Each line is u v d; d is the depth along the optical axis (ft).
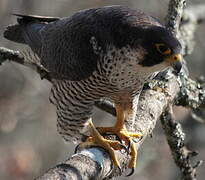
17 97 74.43
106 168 35.24
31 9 72.49
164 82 41.88
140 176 70.79
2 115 74.13
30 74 72.43
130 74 36.65
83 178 32.17
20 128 76.28
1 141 76.28
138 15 36.76
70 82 38.73
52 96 40.32
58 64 39.47
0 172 75.56
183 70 43.60
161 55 35.35
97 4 74.33
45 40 41.29
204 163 70.54
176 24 43.60
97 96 38.83
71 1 74.33
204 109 44.34
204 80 50.80
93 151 35.45
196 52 72.74
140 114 39.75
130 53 35.86
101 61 36.96
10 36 44.42
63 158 75.72
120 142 37.86
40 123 75.92
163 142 69.21
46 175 30.99
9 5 70.95
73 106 39.06
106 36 36.70
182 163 42.93
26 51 43.75
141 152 67.97
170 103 41.88
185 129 67.05
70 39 38.65
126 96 38.45
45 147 76.07
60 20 40.98
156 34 35.35
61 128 40.27
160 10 72.79
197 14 50.37
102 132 39.14
